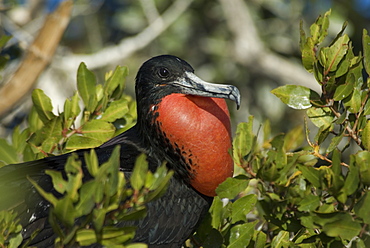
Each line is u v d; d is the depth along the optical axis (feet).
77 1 66.80
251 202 32.68
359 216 26.45
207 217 34.32
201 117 32.78
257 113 67.67
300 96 32.09
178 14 65.10
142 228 32.17
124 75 37.70
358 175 26.78
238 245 31.68
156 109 33.86
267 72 69.72
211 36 72.18
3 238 26.43
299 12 69.15
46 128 35.19
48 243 30.91
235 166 38.55
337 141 30.19
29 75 48.01
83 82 37.06
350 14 68.49
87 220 23.82
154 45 68.80
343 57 30.73
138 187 23.75
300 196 28.22
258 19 71.41
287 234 31.22
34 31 59.77
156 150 34.09
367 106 31.14
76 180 23.13
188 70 34.17
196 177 33.04
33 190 31.86
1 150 36.78
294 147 40.52
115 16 70.03
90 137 35.63
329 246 28.94
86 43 70.08
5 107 47.88
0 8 52.01
